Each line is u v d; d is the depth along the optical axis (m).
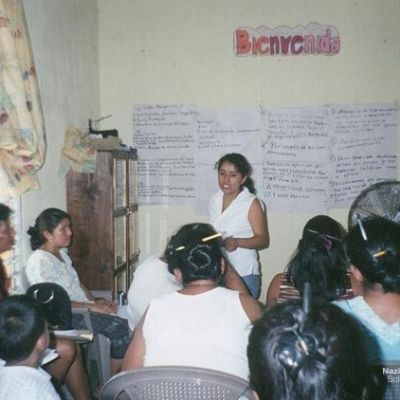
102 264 3.49
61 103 3.44
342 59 4.18
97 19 4.29
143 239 4.39
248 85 4.26
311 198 4.27
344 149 4.23
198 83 4.29
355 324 0.96
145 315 1.70
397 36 4.12
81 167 3.44
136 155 4.25
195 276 1.72
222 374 1.43
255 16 4.21
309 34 4.18
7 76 2.39
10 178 2.41
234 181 3.14
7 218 2.37
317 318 0.92
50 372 2.30
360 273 1.39
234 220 3.13
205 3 4.25
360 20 4.14
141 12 4.29
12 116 2.41
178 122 4.32
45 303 2.43
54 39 3.32
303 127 4.24
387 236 1.36
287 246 4.31
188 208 4.36
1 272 2.31
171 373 1.46
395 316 1.36
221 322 1.63
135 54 4.32
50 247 2.95
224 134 4.30
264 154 4.28
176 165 4.35
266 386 0.90
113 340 2.82
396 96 4.16
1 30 2.35
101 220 3.48
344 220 4.26
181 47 4.29
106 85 4.35
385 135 4.20
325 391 0.85
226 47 4.26
